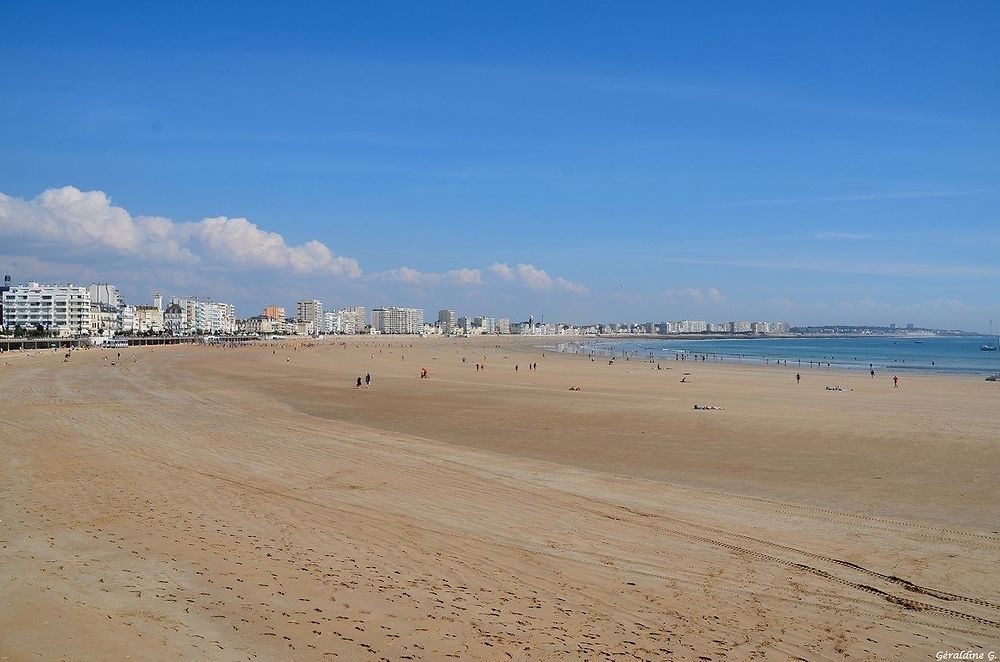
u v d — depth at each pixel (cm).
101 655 905
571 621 1080
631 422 3725
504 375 8012
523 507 1836
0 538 1414
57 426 3219
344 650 946
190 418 3644
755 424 3631
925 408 4553
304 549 1387
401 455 2627
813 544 1547
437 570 1293
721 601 1195
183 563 1274
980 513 1858
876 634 1075
